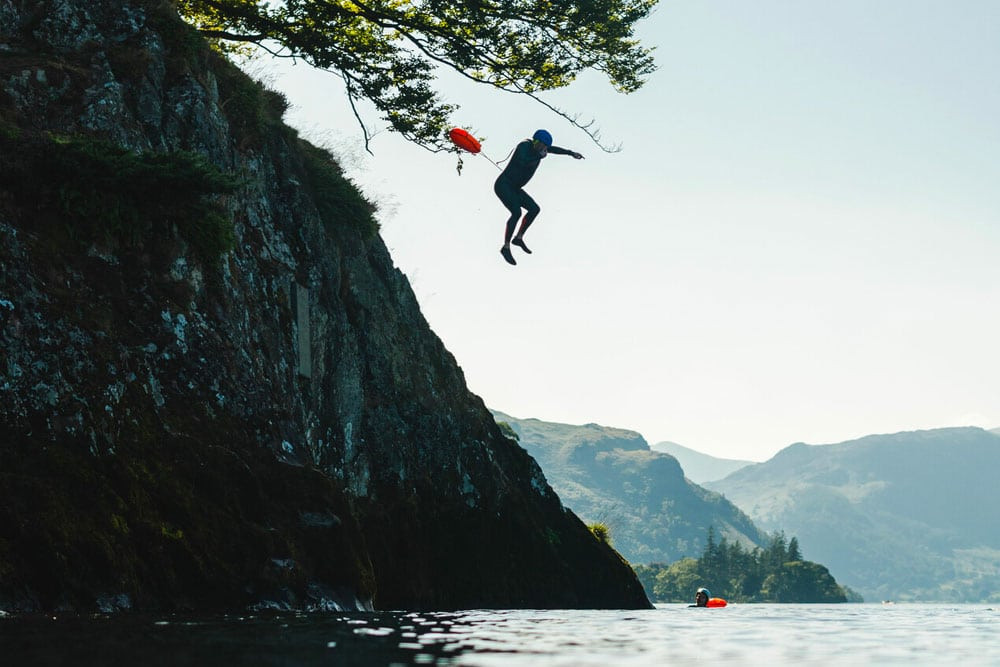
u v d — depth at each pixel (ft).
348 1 88.17
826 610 118.93
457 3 83.56
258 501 54.39
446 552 89.61
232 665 20.11
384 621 40.86
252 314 67.26
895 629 49.06
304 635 29.50
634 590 110.63
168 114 68.28
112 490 44.93
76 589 40.01
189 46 71.46
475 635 32.94
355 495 80.74
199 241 60.95
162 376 54.75
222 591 47.44
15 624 31.24
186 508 48.80
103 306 53.01
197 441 53.21
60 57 64.13
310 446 73.36
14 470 41.65
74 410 45.60
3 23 63.87
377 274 95.91
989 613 101.04
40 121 59.41
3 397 43.21
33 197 51.88
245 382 61.36
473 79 90.02
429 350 99.14
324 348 80.43
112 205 54.49
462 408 99.55
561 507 108.78
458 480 94.38
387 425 88.53
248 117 79.10
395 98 87.76
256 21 87.10
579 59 87.66
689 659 25.00
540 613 64.39
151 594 44.04
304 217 83.15
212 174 57.88
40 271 49.19
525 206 57.52
